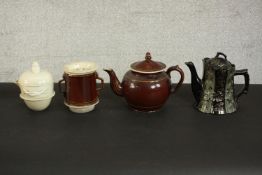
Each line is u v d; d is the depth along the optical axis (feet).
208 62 2.90
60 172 2.24
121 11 3.69
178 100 3.26
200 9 3.69
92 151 2.43
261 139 2.57
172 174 2.22
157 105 2.93
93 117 2.94
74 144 2.52
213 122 2.82
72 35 3.78
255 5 3.68
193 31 3.78
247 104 3.14
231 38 3.81
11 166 2.28
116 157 2.35
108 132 2.69
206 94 2.96
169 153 2.39
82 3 3.66
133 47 3.83
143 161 2.31
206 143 2.52
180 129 2.72
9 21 3.72
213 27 3.76
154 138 2.59
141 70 2.82
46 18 3.72
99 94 3.42
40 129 2.74
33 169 2.26
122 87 2.97
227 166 2.27
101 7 3.67
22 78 2.91
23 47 3.83
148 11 3.69
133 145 2.50
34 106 2.98
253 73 3.94
